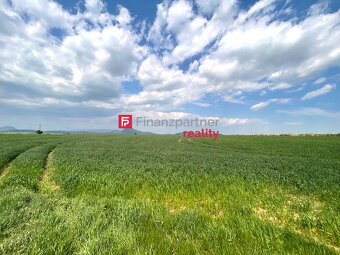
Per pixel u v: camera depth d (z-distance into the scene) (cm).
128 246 450
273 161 2297
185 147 4588
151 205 752
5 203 690
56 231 498
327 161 2433
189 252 454
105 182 1136
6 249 430
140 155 2622
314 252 464
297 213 748
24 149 2872
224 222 613
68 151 2820
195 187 1051
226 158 2512
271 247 476
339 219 635
